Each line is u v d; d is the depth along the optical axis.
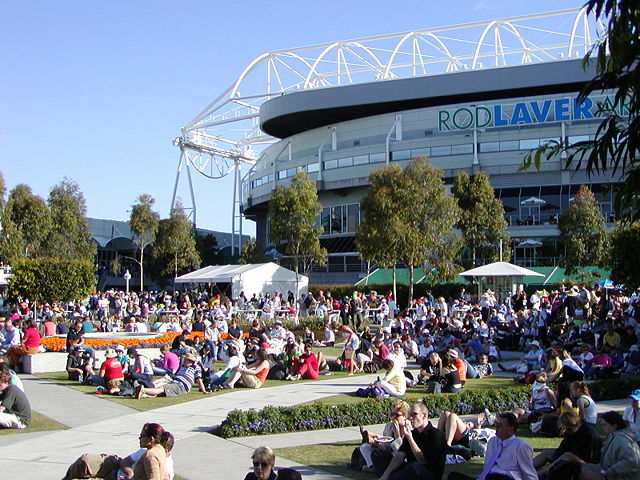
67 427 13.81
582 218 52.94
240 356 20.33
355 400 17.17
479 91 73.00
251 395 18.16
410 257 45.31
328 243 76.56
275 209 56.16
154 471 8.00
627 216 7.01
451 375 18.20
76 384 20.23
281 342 27.31
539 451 11.60
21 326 30.95
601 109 6.47
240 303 42.19
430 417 14.88
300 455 11.44
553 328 27.94
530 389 16.09
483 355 22.12
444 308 35.03
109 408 16.12
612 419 8.80
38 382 20.69
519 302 37.44
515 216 66.88
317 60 84.62
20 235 52.25
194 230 91.31
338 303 43.84
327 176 77.12
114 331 34.72
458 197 56.41
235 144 104.19
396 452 9.60
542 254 65.00
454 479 9.23
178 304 52.44
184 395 18.16
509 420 8.30
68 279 38.50
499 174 68.00
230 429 12.99
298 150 84.81
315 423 13.71
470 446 11.30
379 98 77.00
